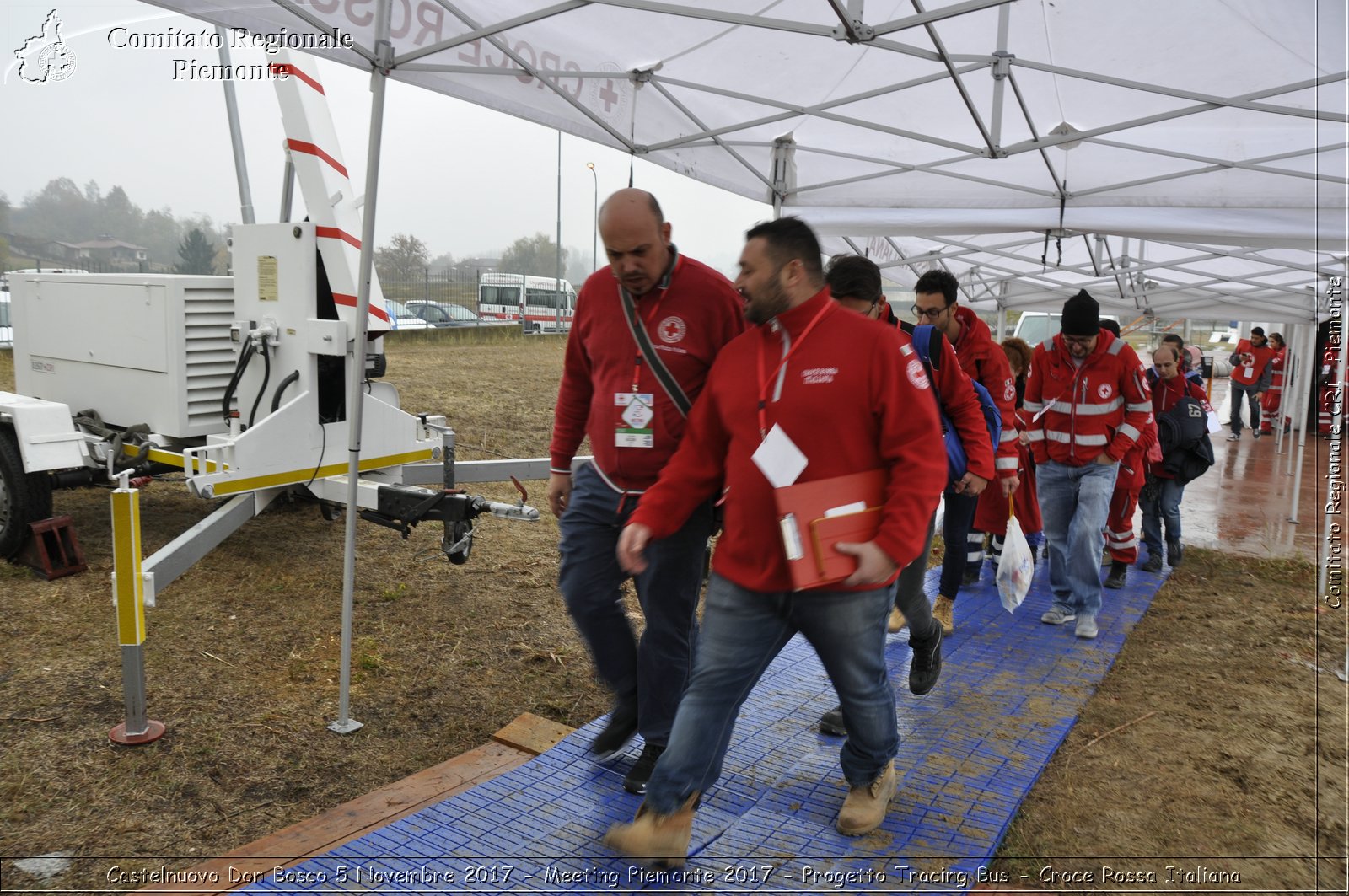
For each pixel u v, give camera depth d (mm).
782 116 5250
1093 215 6801
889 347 2471
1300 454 9578
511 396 15102
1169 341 6863
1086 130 5297
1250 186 5820
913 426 2455
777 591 2574
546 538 7270
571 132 4996
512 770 3475
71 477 5762
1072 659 4918
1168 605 6207
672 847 2572
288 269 5242
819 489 2436
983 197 6570
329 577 5879
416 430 5809
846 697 2771
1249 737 4059
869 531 2469
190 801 3375
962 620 5574
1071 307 5238
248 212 6191
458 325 28391
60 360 6027
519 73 4473
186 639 4797
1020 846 3150
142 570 4164
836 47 4848
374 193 3773
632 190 2861
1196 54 4520
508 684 4555
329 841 3062
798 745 3750
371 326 5434
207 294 5449
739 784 3416
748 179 6590
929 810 3270
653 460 3033
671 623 3145
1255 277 10898
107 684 4230
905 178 6668
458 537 5055
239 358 5285
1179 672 4883
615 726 3502
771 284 2490
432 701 4324
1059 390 5441
